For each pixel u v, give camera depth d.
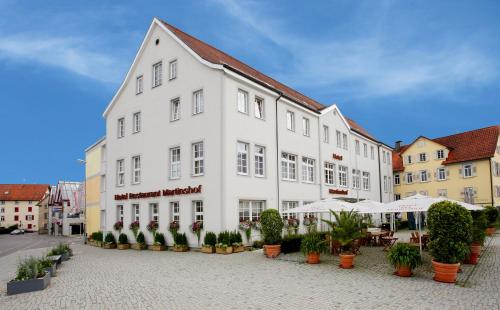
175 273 14.05
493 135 44.66
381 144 42.91
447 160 46.22
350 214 15.55
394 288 10.62
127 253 22.67
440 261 11.54
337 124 33.69
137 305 9.48
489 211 32.34
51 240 49.72
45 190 108.94
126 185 27.64
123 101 28.86
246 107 23.52
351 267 14.05
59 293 11.13
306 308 8.86
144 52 27.55
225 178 21.06
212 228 21.17
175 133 24.20
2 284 13.37
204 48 27.19
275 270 14.01
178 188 23.45
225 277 12.89
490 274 12.34
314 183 29.16
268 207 23.91
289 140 26.72
